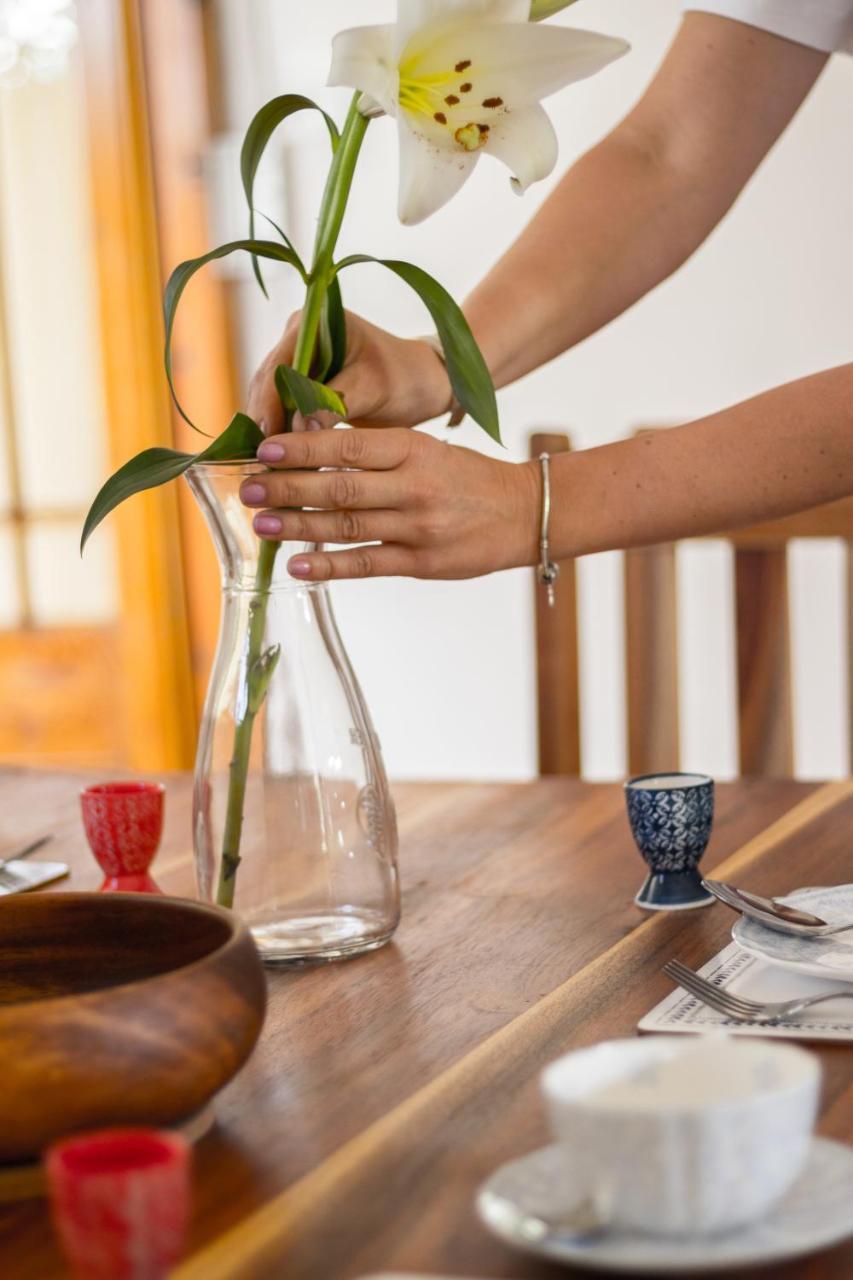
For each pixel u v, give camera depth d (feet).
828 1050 3.72
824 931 4.09
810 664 9.75
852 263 9.51
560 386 10.14
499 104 4.07
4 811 5.77
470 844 5.14
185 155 10.68
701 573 9.92
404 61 4.03
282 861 4.26
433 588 10.52
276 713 4.25
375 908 4.32
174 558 11.02
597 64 4.03
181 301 10.77
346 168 4.21
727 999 3.87
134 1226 2.97
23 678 11.48
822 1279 3.11
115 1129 3.40
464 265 10.28
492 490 4.44
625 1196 3.10
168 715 11.11
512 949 4.31
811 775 9.82
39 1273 3.23
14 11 10.80
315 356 4.42
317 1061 3.82
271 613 4.24
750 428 4.62
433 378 4.97
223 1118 3.62
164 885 4.86
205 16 10.57
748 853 4.91
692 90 5.45
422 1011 4.00
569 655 6.46
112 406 10.94
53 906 3.86
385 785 4.36
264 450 4.12
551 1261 3.18
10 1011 3.36
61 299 11.08
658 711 6.40
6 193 11.03
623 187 5.42
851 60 9.29
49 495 11.33
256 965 3.59
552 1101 3.14
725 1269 3.13
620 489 4.57
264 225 10.60
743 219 9.67
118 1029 3.39
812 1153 3.29
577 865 4.89
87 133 10.79
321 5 10.36
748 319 9.75
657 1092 3.22
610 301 5.43
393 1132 3.54
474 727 10.59
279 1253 3.23
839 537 6.25
